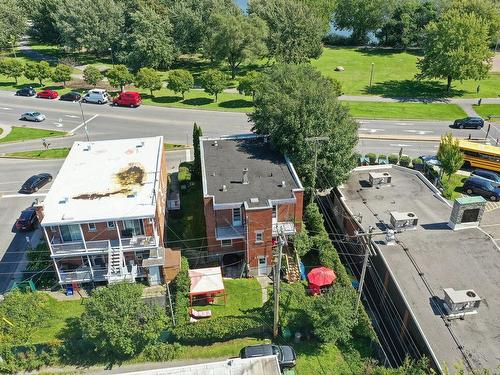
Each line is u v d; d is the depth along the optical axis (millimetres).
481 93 90688
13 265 45469
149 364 35281
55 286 42688
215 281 39562
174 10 108625
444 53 86562
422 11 127688
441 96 89438
